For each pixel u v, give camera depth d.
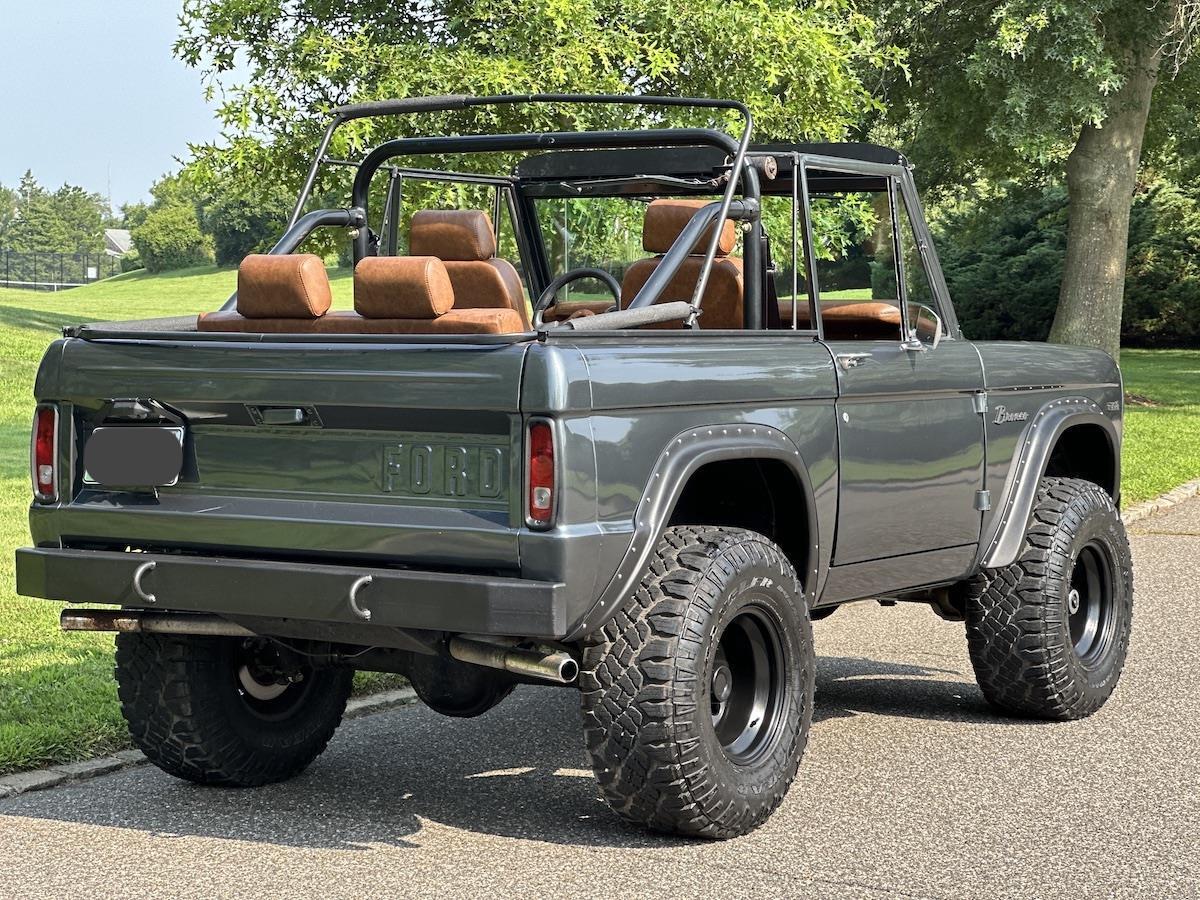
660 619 4.21
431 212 5.16
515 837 4.50
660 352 4.20
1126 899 4.00
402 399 3.99
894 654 7.51
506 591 3.86
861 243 5.53
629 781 4.26
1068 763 5.41
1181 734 5.85
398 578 3.97
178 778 5.17
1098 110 19.16
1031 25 18.72
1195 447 16.70
